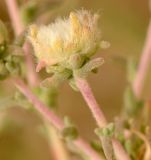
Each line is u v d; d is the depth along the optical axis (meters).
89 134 0.16
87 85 0.10
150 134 0.12
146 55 0.14
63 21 0.10
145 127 0.12
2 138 0.17
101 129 0.10
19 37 0.11
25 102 0.12
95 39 0.10
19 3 0.14
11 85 0.14
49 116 0.11
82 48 0.10
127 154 0.11
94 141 0.12
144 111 0.13
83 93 0.10
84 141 0.11
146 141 0.11
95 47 0.10
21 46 0.11
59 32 0.10
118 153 0.11
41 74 0.13
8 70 0.11
